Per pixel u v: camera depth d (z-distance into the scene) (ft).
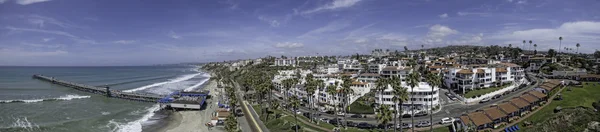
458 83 413.39
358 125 276.41
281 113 348.38
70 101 453.17
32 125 296.51
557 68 531.91
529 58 636.48
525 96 298.35
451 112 308.19
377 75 499.51
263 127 297.53
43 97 488.44
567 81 423.23
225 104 425.69
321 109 367.86
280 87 549.13
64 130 284.20
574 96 315.78
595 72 481.46
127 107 418.31
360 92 405.39
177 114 374.63
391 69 502.38
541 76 506.48
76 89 615.16
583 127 235.61
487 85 420.77
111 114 362.12
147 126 312.29
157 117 355.97
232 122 265.34
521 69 469.98
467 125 235.20
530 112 277.44
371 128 266.36
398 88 240.12
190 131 293.84
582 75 435.12
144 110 399.65
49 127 291.17
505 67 451.94
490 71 426.10
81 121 319.68
